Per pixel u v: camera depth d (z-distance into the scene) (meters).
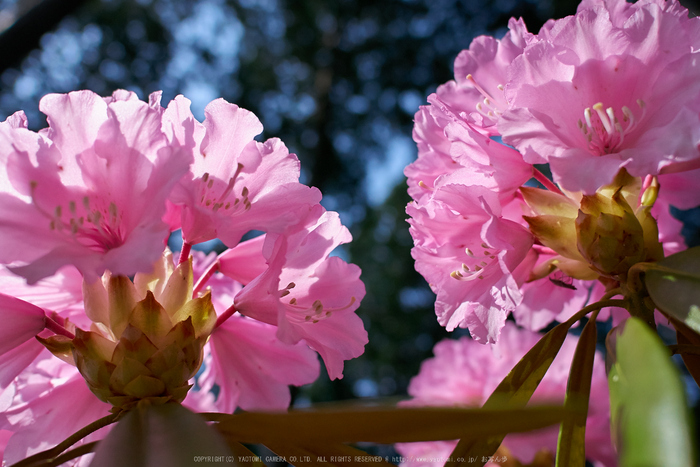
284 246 0.30
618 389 0.28
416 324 1.71
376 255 1.84
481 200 0.32
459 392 0.55
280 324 0.29
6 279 0.31
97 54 2.11
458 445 0.31
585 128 0.31
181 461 0.25
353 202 2.06
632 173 0.29
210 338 0.35
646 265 0.31
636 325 0.28
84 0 0.80
